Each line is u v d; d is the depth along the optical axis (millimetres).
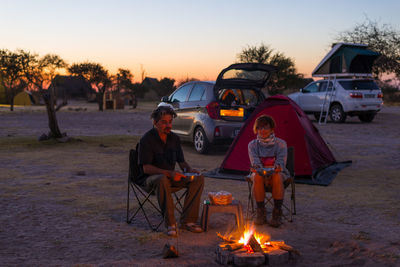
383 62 32219
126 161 9234
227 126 9875
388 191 6637
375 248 3982
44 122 21719
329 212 5379
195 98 10594
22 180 7035
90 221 4820
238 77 9430
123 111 38156
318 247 4070
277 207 4770
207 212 4531
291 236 4410
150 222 4840
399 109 31750
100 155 10031
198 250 3957
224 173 7848
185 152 10742
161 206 4398
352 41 33469
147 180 4586
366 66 20578
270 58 36469
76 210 5270
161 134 4754
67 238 4227
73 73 45625
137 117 28094
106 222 4797
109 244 4066
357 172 8375
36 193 6117
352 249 3945
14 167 8266
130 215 5105
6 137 13266
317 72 20797
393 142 13375
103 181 7074
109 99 43531
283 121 7445
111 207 5445
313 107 21188
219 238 4328
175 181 4637
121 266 3498
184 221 4637
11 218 4883
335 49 19859
